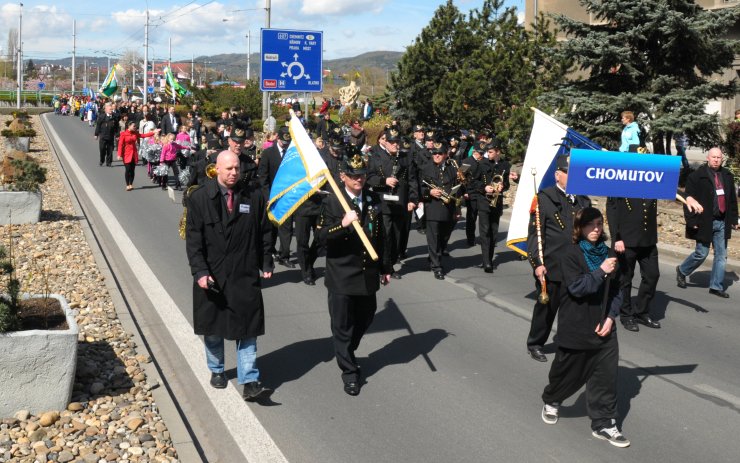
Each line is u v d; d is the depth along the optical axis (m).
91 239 12.20
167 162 19.61
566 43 17.77
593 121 18.55
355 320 6.24
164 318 8.27
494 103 24.12
